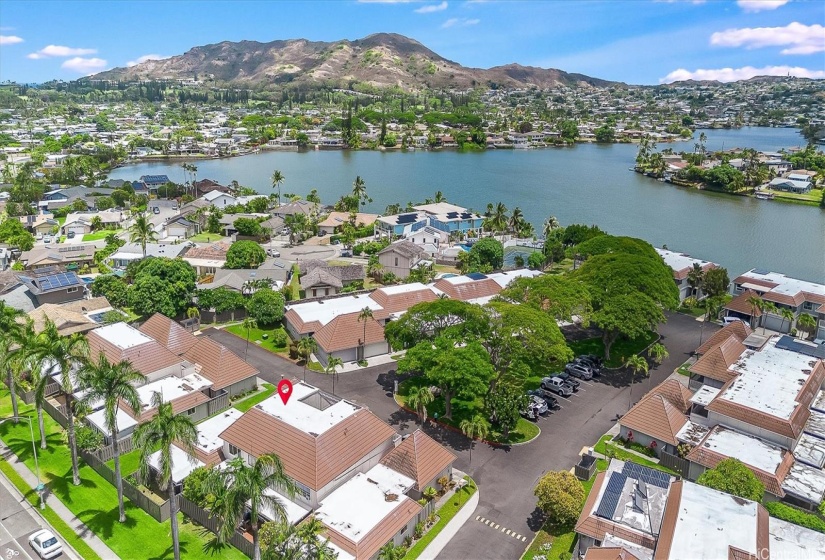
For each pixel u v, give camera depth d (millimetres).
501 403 76750
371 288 139625
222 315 118812
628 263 107688
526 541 59719
